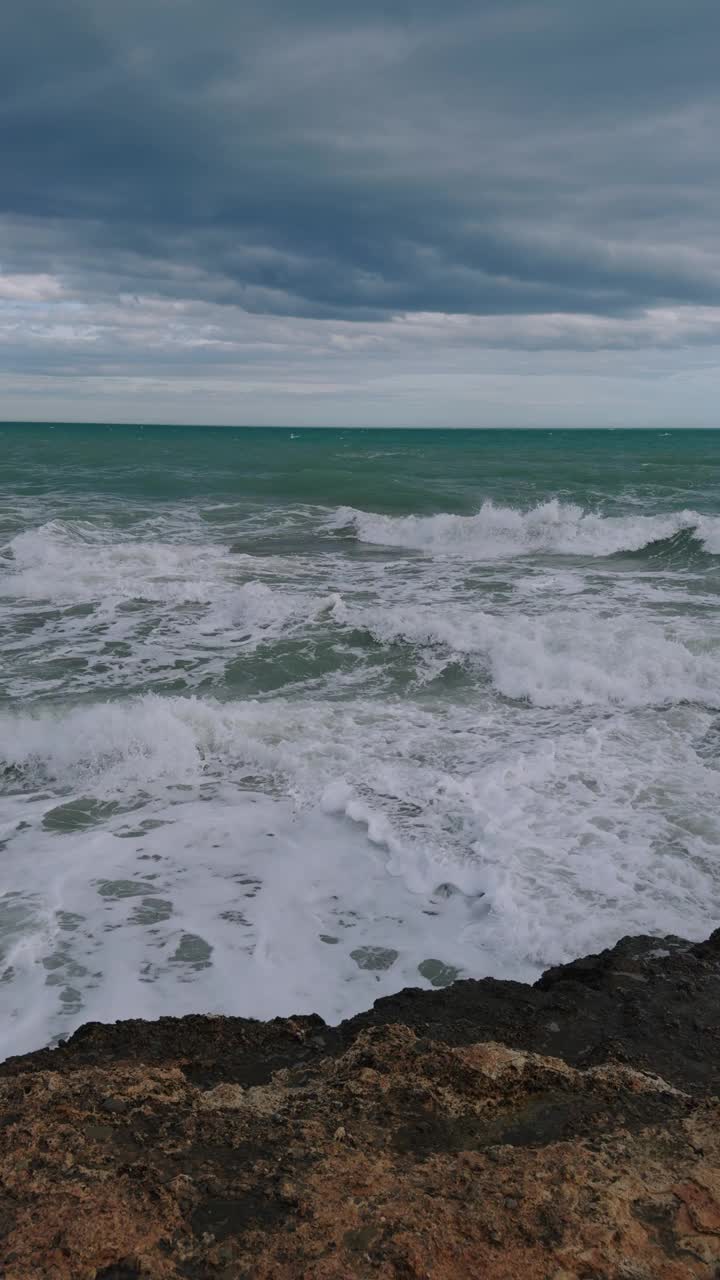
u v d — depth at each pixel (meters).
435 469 35.88
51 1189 2.32
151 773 7.23
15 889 5.37
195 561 16.30
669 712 8.53
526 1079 2.92
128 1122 2.68
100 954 4.64
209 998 4.25
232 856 5.82
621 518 19.41
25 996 4.24
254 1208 2.27
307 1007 4.19
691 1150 2.53
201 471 33.59
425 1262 2.07
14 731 7.77
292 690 9.43
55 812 6.58
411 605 12.98
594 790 6.61
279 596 12.99
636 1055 3.25
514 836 5.82
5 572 15.06
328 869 5.63
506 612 12.50
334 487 28.55
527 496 26.58
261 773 7.24
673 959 4.14
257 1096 2.90
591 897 5.06
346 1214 2.23
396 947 4.73
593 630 10.77
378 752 7.51
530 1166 2.44
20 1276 2.02
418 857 5.68
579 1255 2.10
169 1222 2.21
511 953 4.62
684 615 12.18
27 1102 2.77
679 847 5.66
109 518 21.20
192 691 9.42
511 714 8.61
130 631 11.67
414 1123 2.69
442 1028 3.49
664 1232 2.19
